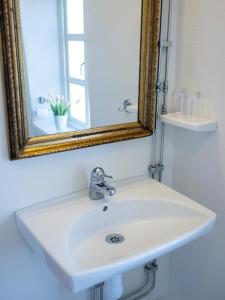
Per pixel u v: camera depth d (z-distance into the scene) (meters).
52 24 1.19
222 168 1.46
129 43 1.40
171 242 1.11
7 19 1.07
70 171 1.38
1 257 1.29
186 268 1.78
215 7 1.35
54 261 1.00
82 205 1.32
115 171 1.53
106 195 1.39
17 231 1.30
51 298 1.48
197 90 1.49
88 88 1.34
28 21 1.13
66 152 1.35
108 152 1.48
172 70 1.57
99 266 0.97
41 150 1.25
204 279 1.68
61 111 1.28
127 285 1.77
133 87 1.46
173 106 1.62
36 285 1.42
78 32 1.26
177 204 1.36
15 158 1.20
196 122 1.42
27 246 1.34
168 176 1.74
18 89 1.15
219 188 1.50
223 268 1.56
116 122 1.44
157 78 1.51
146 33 1.41
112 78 1.39
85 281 0.95
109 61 1.37
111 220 1.38
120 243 1.32
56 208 1.30
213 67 1.40
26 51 1.15
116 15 1.34
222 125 1.42
